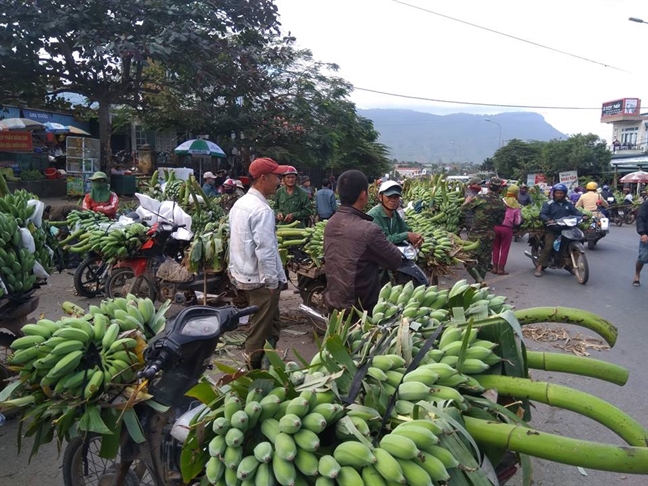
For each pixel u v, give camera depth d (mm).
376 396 2090
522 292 8789
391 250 3709
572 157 46562
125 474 2695
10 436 4027
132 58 15742
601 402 1983
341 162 28672
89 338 2688
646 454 1660
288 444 1775
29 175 18719
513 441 1878
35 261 4410
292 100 21328
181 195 10125
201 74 16875
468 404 2102
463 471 1856
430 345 2328
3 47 14117
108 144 17938
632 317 7242
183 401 2697
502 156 57094
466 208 9586
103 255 7316
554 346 6035
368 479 1718
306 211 9922
